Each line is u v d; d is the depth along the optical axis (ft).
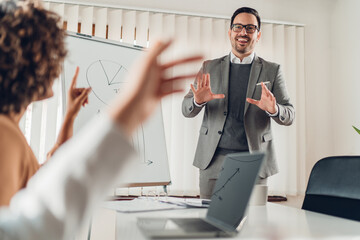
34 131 8.13
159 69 1.00
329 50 10.20
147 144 5.57
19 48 1.29
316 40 10.19
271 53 9.55
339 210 3.54
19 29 1.30
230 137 7.11
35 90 1.42
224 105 7.22
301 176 9.34
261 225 2.51
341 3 9.88
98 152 0.85
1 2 1.37
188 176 8.70
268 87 7.39
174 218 2.58
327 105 10.02
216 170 7.01
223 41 9.50
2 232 0.79
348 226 2.55
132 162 0.91
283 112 6.86
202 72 7.72
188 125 8.81
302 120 9.51
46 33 1.39
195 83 7.62
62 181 0.83
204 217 2.72
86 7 9.04
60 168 0.85
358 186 3.46
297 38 9.89
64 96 5.31
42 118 8.23
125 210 3.10
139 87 0.94
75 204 0.82
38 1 1.47
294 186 9.14
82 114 5.21
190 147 8.79
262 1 10.05
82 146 0.87
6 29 1.28
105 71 5.77
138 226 2.28
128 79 0.98
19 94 1.36
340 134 9.68
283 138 9.23
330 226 2.54
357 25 9.13
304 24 10.05
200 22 9.46
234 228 2.06
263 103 6.55
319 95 10.03
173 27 9.32
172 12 9.34
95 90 5.52
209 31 9.45
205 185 7.11
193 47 9.32
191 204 3.59
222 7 9.84
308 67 10.10
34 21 1.36
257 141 7.00
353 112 9.16
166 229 2.11
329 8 10.24
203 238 1.98
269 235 2.14
